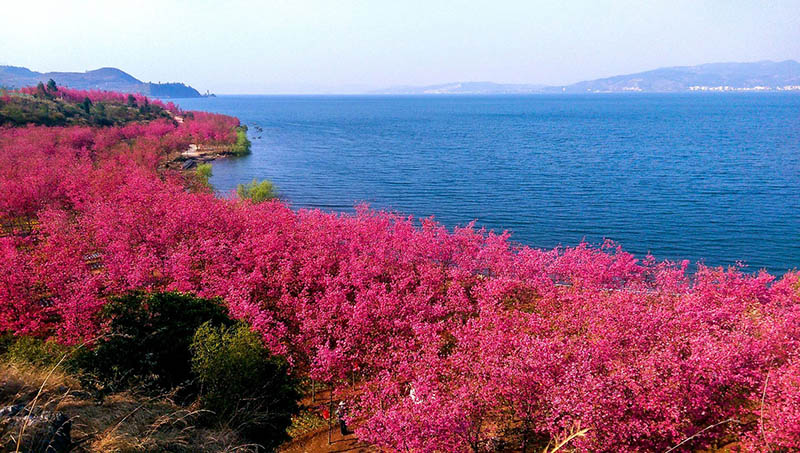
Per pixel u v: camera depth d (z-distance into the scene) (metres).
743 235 78.19
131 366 22.67
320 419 28.42
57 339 31.45
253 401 22.69
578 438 20.66
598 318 31.36
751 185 113.88
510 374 23.56
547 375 23.48
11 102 178.75
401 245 48.91
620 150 180.88
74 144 135.25
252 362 22.80
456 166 150.62
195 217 53.19
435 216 93.25
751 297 37.66
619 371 23.94
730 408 23.52
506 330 30.20
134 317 24.88
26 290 35.72
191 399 22.77
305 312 33.84
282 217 55.78
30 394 17.28
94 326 32.50
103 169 88.56
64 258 42.59
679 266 66.38
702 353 24.80
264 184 92.44
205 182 102.00
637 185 117.38
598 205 98.81
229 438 19.61
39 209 69.56
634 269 43.75
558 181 124.38
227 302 33.06
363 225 54.47
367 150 191.75
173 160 146.00
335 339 33.59
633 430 21.81
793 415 20.12
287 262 42.09
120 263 41.62
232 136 190.75
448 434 21.50
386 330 32.81
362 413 26.55
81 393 19.22
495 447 23.58
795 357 25.17
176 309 26.14
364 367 31.80
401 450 21.52
